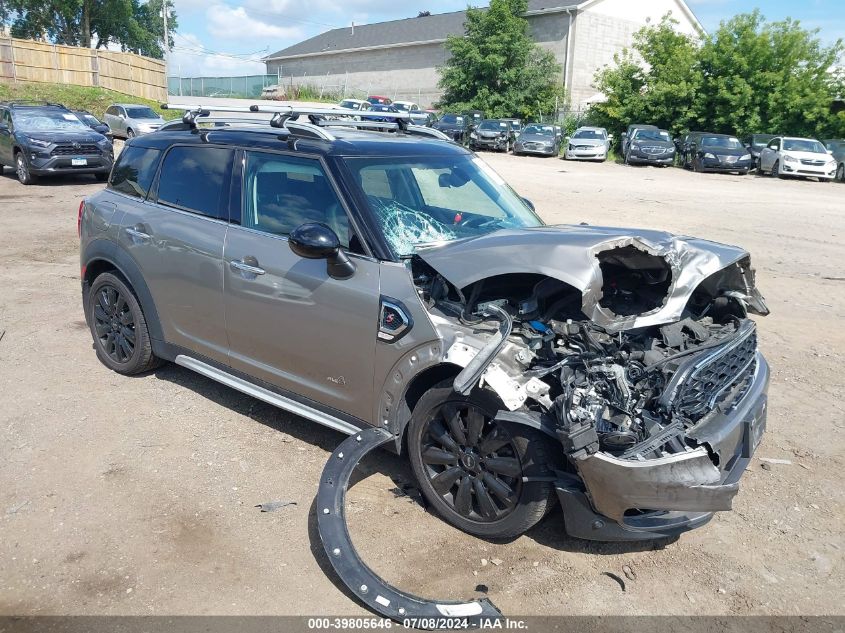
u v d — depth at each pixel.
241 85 64.31
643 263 3.52
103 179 17.05
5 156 16.30
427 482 3.56
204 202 4.41
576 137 29.31
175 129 4.93
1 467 3.96
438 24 51.78
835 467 4.23
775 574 3.27
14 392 4.90
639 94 34.12
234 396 4.96
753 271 3.72
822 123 30.16
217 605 2.98
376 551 3.34
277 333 3.98
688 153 26.75
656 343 3.39
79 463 4.03
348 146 4.01
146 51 64.44
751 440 3.39
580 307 3.50
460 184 4.33
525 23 39.62
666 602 3.07
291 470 4.02
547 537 3.51
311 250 3.45
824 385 5.42
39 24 57.69
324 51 56.97
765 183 22.00
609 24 41.28
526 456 3.13
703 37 32.91
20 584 3.06
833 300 7.82
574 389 3.00
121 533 3.42
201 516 3.58
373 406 3.66
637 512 3.14
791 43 30.44
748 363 3.63
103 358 5.35
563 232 3.47
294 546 3.38
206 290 4.33
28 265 8.48
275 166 4.10
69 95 34.25
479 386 3.21
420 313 3.39
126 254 4.83
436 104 42.84
